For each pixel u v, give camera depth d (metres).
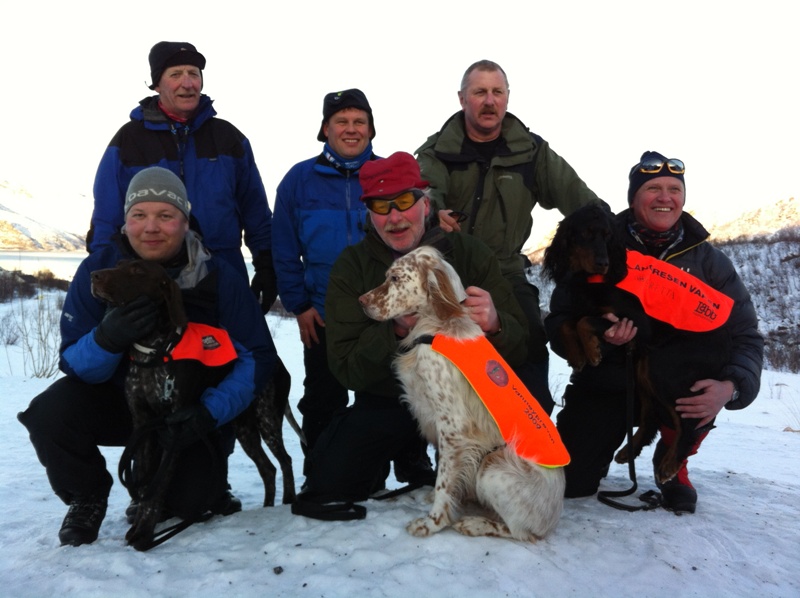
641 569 2.62
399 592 2.38
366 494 3.37
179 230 3.13
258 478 4.65
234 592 2.42
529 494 2.75
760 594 2.53
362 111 4.20
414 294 2.91
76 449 2.98
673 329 3.48
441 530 2.86
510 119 4.30
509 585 2.44
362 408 3.31
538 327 3.87
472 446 2.90
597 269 3.51
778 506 3.68
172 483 3.10
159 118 4.08
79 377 3.02
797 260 21.31
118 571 2.57
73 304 3.16
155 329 2.99
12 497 3.98
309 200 4.27
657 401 3.52
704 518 3.30
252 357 3.28
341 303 3.28
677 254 3.76
